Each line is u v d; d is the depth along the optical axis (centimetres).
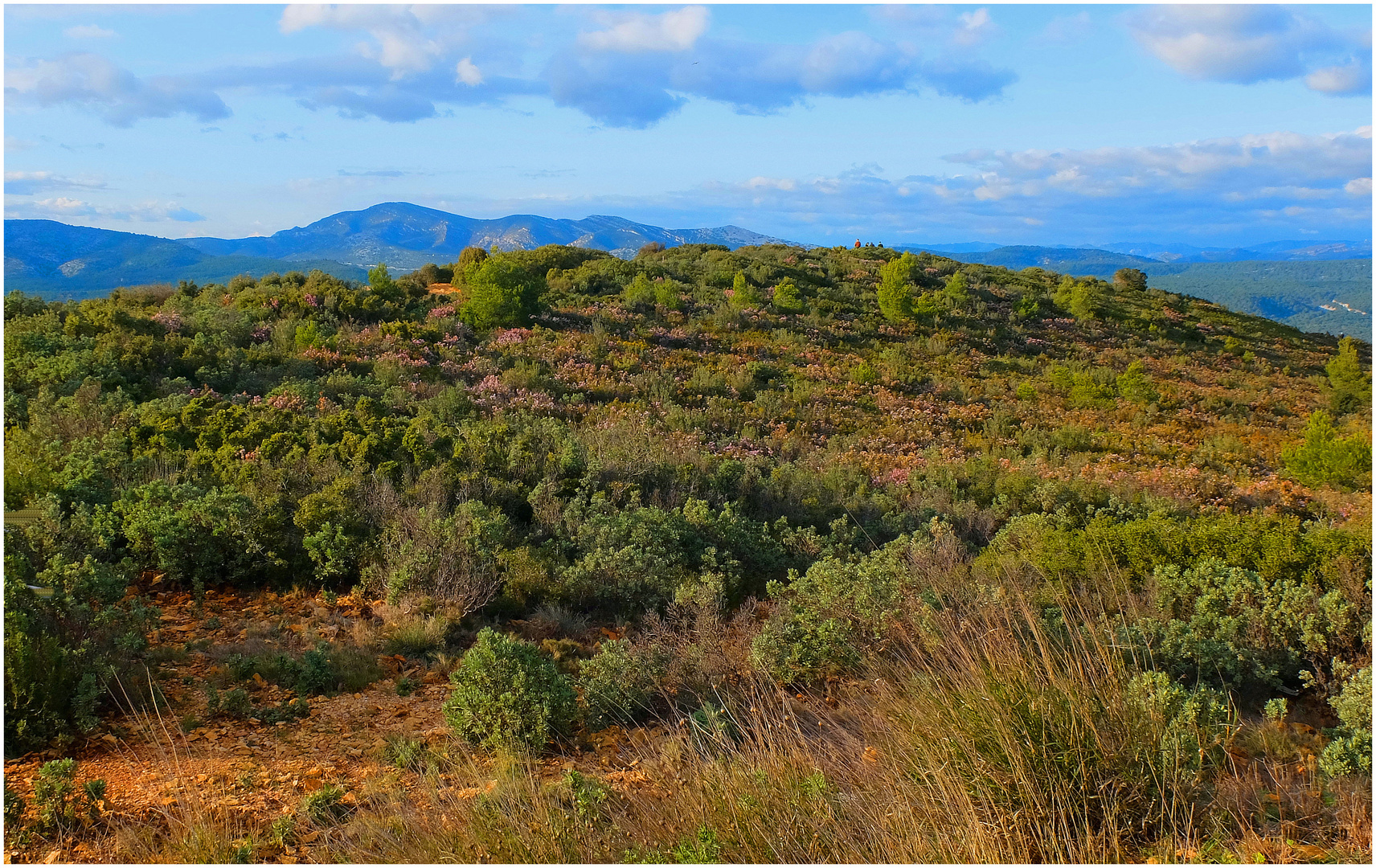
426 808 339
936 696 316
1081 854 258
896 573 607
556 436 1221
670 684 514
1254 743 392
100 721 424
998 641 324
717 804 287
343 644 580
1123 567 650
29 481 766
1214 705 343
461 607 652
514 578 708
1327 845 277
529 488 977
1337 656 468
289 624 614
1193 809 278
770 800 284
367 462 955
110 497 786
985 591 486
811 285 4144
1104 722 296
